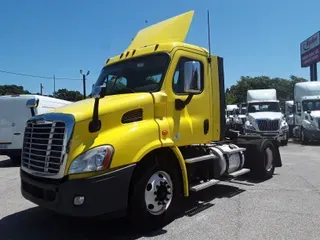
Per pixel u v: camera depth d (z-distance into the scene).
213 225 5.44
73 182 4.50
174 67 5.92
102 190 4.54
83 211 4.46
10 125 13.77
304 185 8.23
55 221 5.84
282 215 5.88
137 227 5.16
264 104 21.56
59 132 4.71
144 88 5.88
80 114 4.75
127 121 5.14
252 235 4.98
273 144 9.33
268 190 7.74
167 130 5.57
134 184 5.02
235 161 7.69
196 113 6.38
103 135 4.83
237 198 7.06
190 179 6.33
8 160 15.81
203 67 6.64
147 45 6.54
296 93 22.28
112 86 6.34
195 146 6.72
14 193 8.13
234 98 64.88
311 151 16.31
